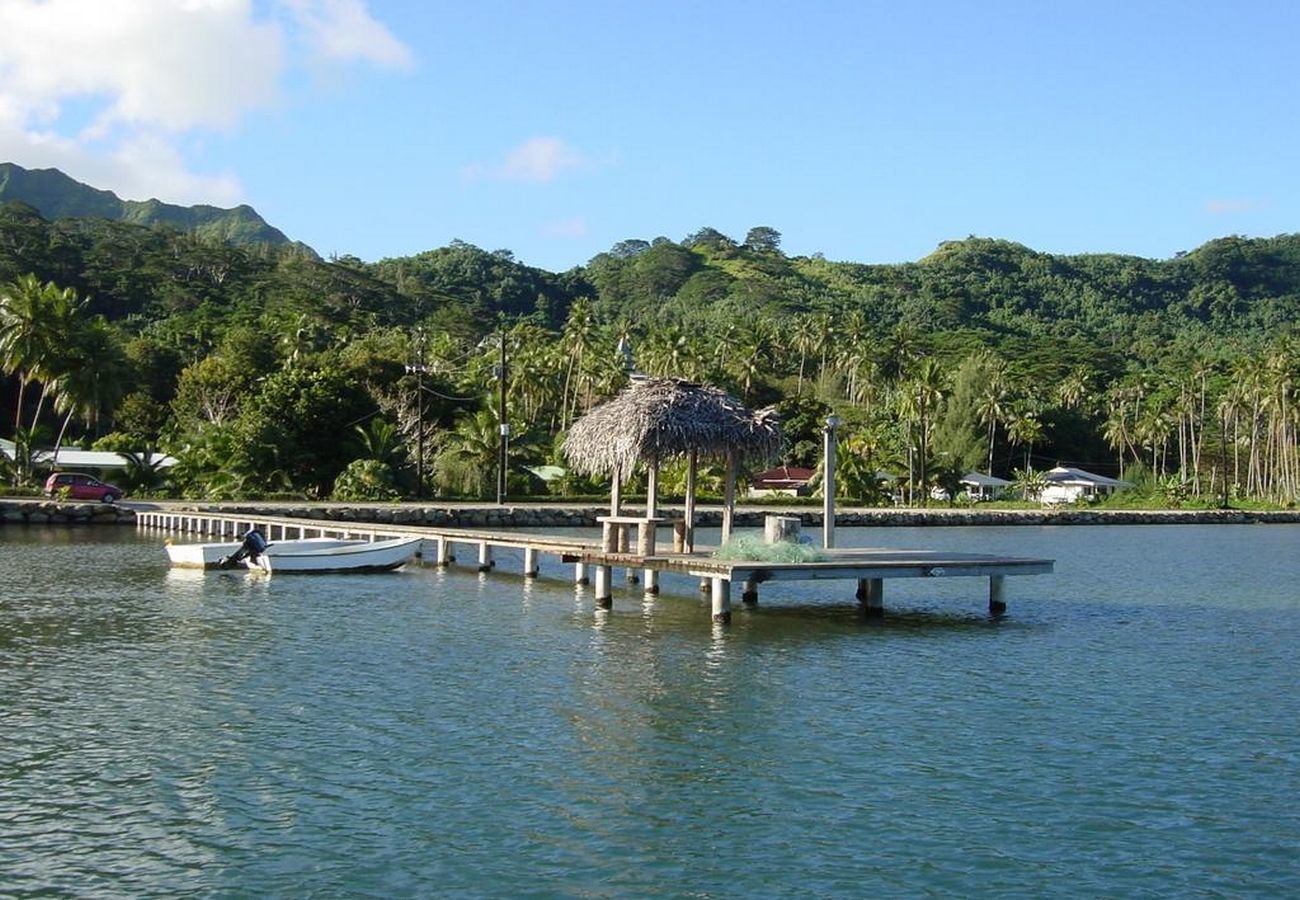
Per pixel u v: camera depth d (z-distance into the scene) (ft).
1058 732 59.93
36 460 237.66
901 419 385.09
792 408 390.63
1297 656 84.23
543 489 271.69
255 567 126.31
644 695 66.74
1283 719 63.67
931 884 40.19
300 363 291.99
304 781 50.06
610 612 100.27
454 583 120.37
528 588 116.98
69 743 55.26
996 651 83.92
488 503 240.73
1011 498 394.11
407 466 253.03
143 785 49.34
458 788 49.39
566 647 81.92
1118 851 43.39
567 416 381.81
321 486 239.50
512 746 55.62
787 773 52.03
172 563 129.18
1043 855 42.88
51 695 64.85
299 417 240.12
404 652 78.95
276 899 38.47
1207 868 41.96
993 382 431.02
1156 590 131.03
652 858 42.14
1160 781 51.70
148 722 59.11
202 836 43.80
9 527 179.52
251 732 57.47
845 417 430.20
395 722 59.62
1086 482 412.98
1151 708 65.92
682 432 99.19
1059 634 93.25
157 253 578.66
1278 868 42.04
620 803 47.83
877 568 95.66
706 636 87.97
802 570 92.79
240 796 48.11
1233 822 46.60
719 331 563.89
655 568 96.94
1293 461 429.79
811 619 98.07
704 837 44.19
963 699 67.36
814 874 40.91
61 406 245.04
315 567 126.93
